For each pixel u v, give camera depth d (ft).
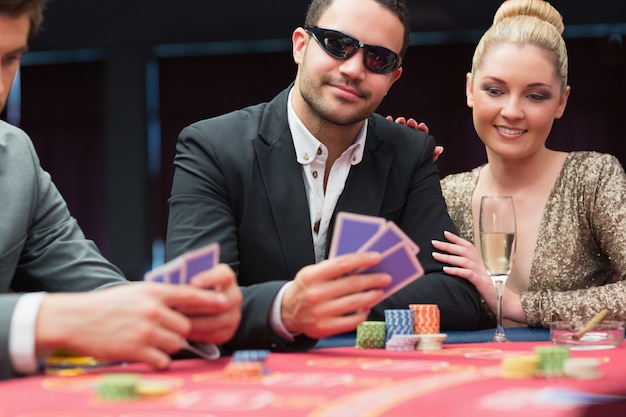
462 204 10.54
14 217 6.71
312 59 8.09
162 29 40.55
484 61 9.67
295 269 8.43
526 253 10.03
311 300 5.98
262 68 42.68
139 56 41.88
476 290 8.43
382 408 3.80
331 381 4.62
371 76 8.04
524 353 6.15
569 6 37.65
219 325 5.50
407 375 4.89
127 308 4.77
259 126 8.69
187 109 42.88
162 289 4.92
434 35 41.04
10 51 5.56
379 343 6.80
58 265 6.99
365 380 4.66
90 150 43.37
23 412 3.75
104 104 43.21
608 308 8.55
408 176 9.03
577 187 9.89
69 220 7.27
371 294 6.05
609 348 6.57
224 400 3.99
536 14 9.75
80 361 5.05
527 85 9.45
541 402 3.96
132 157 41.86
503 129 9.68
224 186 8.36
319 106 8.11
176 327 4.90
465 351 6.45
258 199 8.42
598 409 3.98
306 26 8.36
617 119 40.47
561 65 9.56
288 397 4.08
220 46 42.68
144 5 39.32
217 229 8.10
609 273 10.08
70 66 43.52
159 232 42.88
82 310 4.73
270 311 6.27
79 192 43.32
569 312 8.59
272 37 40.91
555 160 10.17
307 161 8.58
